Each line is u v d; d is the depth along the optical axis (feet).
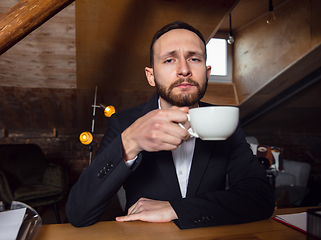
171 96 2.64
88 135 5.80
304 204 9.65
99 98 10.30
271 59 11.05
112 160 2.07
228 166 3.30
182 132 1.67
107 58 8.02
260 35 11.77
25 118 11.87
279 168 8.98
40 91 9.61
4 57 7.59
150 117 1.77
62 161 13.44
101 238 1.86
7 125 12.35
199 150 2.99
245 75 12.99
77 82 9.11
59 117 12.03
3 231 1.68
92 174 2.14
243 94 13.19
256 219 2.23
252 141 11.32
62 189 8.66
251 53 12.48
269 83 11.32
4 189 7.75
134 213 2.36
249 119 14.67
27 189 8.36
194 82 2.61
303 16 9.24
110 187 2.09
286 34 10.16
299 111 14.14
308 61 9.79
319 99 13.23
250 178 2.85
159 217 2.21
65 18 6.50
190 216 2.12
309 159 15.01
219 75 14.12
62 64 8.09
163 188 2.86
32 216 2.03
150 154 2.95
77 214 2.09
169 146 1.78
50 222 8.45
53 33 6.91
